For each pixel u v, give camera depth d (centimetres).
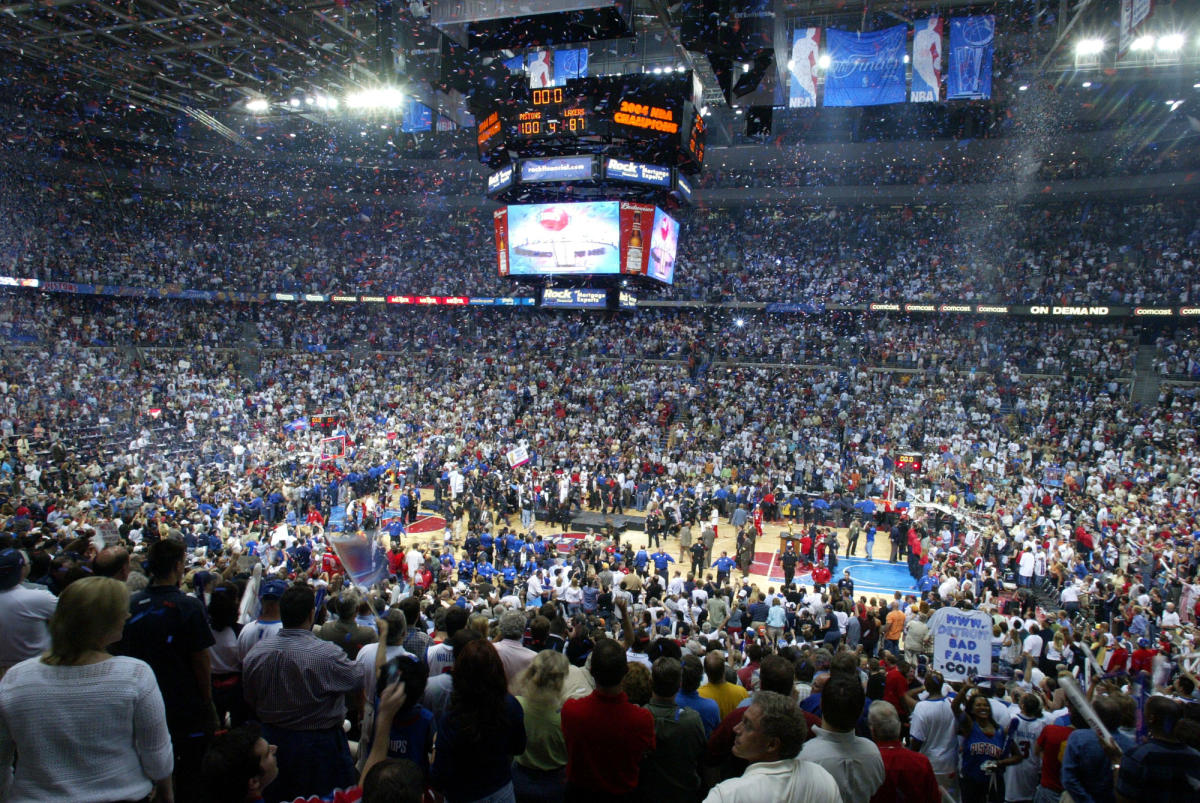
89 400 3434
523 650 627
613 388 4075
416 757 446
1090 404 3462
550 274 2206
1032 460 3152
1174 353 3597
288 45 2673
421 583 1891
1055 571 2058
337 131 4569
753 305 4428
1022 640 1405
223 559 1369
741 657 1191
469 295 4728
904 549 2592
